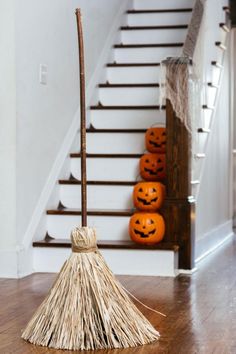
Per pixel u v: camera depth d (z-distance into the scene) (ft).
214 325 11.03
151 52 22.07
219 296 13.37
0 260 15.17
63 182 17.54
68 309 9.77
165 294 13.50
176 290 13.92
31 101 15.90
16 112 15.07
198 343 9.96
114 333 9.78
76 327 9.70
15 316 11.51
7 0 14.97
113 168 18.28
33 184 16.12
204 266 17.29
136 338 9.86
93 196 17.67
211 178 21.03
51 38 17.07
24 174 15.60
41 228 16.49
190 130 16.19
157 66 21.24
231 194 25.90
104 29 21.44
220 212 23.22
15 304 12.40
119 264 15.72
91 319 9.74
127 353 9.43
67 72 18.21
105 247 15.70
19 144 15.29
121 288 10.14
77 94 19.06
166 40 22.72
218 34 22.26
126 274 15.66
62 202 17.62
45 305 10.03
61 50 17.75
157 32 22.79
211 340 10.12
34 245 15.89
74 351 9.53
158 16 23.32
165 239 16.19
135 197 16.47
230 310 12.14
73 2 18.58
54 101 17.31
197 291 13.85
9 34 14.98
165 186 17.01
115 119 19.97
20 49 15.25
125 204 17.48
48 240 16.35
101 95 20.83
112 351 9.53
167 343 9.95
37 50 16.20
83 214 10.53
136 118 19.83
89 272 9.87
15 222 15.17
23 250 15.37
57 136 17.58
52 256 15.92
